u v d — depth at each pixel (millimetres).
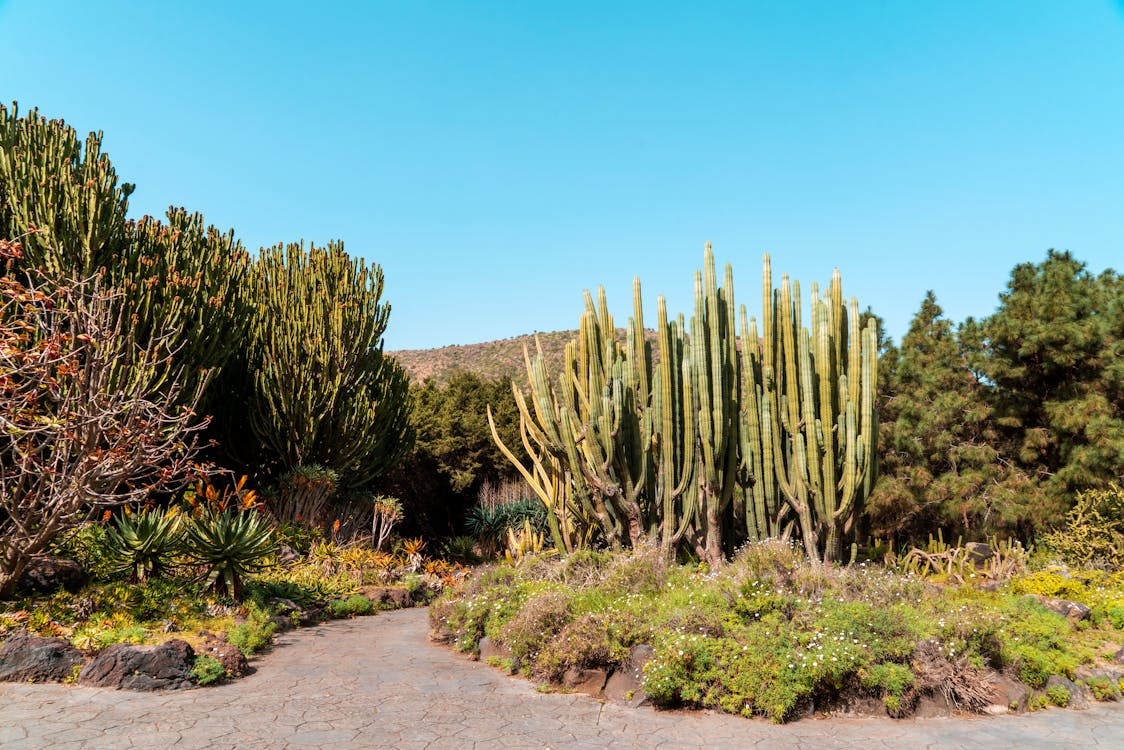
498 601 8625
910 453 20062
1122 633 9055
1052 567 12219
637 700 6199
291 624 10047
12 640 6246
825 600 7461
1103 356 18219
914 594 8664
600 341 12148
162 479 7988
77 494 7129
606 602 8102
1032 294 20406
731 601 7352
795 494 10812
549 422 11867
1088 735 5773
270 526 13008
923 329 24016
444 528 29109
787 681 5957
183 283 13289
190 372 13078
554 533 12406
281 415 17469
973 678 6488
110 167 12953
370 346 19125
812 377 10836
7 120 12641
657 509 11312
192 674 6359
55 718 5129
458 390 32281
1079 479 17078
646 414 11344
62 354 7227
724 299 11453
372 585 13875
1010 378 19453
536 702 6246
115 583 8391
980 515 19266
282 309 17953
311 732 5129
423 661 7902
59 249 11320
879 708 6164
